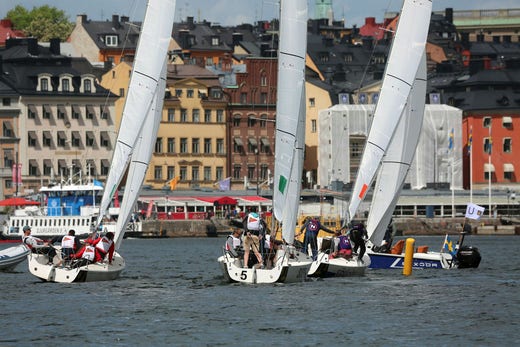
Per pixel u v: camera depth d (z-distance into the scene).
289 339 73.69
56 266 98.81
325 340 73.38
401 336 74.69
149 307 85.94
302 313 83.12
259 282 96.00
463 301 90.00
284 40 96.19
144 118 102.56
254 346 71.50
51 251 100.69
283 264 95.81
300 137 97.88
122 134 102.19
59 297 90.94
